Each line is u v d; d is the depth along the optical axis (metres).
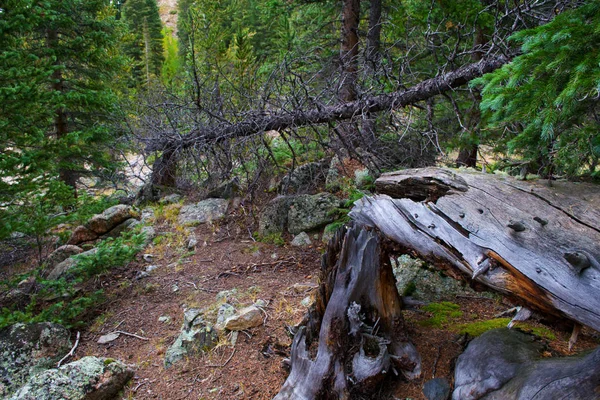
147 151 8.16
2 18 6.39
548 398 1.97
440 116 6.50
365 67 6.38
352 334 2.93
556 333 2.76
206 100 7.64
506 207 2.43
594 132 2.32
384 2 8.78
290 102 6.77
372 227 3.06
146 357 4.00
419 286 4.04
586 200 2.32
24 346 4.06
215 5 13.29
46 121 6.36
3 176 4.99
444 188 2.84
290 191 7.49
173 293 5.26
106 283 5.72
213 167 7.93
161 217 7.96
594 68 2.10
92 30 10.09
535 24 4.97
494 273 2.22
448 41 6.35
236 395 3.28
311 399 2.88
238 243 6.66
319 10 9.62
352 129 6.65
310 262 5.71
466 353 2.73
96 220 7.70
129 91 15.21
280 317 4.20
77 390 3.25
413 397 2.69
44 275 6.23
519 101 2.51
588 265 1.92
